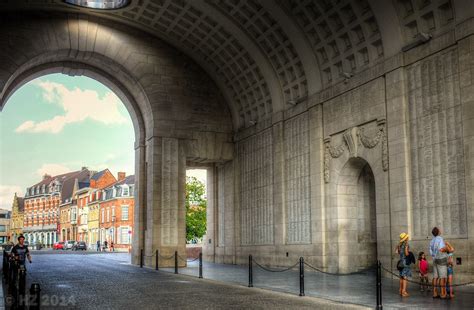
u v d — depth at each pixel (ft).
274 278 67.31
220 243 110.01
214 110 105.40
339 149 74.90
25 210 426.51
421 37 59.62
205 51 100.48
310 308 40.22
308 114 82.33
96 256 147.74
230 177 106.63
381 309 38.19
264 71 92.07
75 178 372.17
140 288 55.47
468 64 54.24
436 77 58.90
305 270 80.38
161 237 96.78
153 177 98.22
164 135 100.17
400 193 62.44
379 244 65.87
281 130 89.15
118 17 96.68
